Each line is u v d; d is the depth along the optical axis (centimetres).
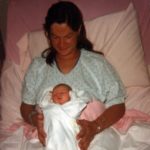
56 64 159
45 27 149
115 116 153
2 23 216
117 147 147
